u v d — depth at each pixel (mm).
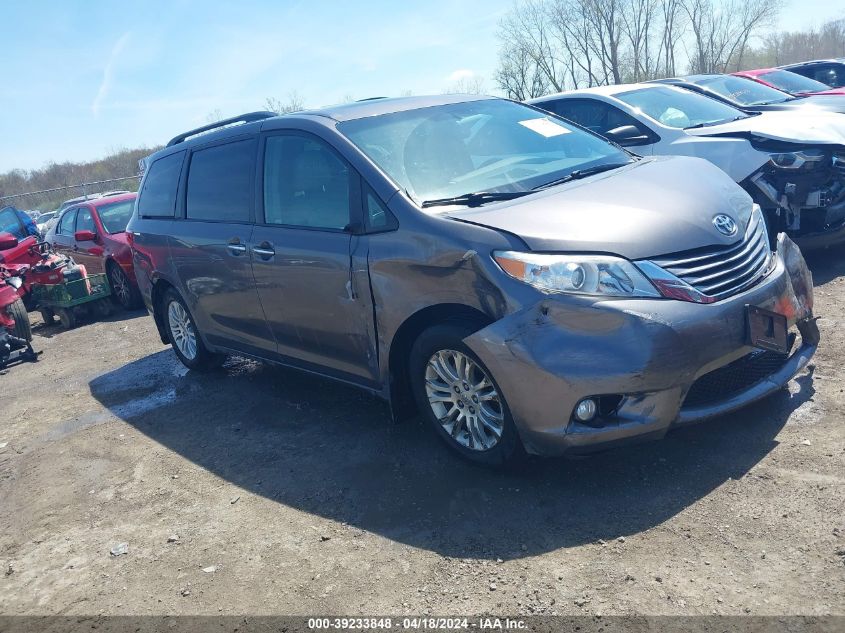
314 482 3793
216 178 4992
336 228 3934
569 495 3246
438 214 3508
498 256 3168
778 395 3822
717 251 3291
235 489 3879
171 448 4590
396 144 4039
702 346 3035
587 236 3131
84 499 4082
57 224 11719
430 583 2820
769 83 10672
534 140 4410
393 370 3793
